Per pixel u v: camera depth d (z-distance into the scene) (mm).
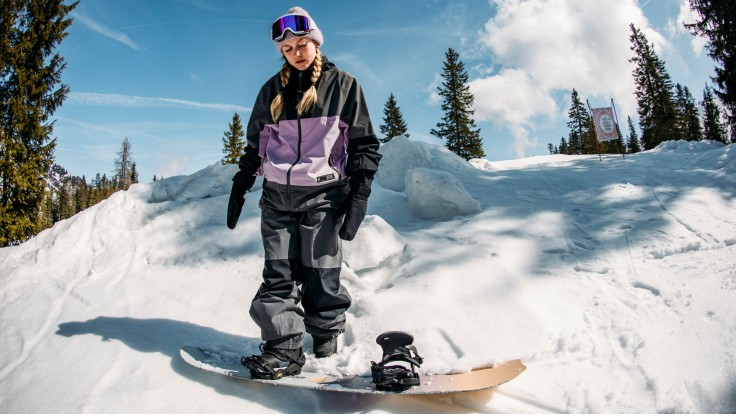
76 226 3490
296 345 1733
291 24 1781
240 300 2439
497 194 4148
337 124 1865
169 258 3059
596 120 6617
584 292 2330
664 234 2984
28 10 13492
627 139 48500
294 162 1862
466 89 30516
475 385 1486
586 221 3371
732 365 1548
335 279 1893
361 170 1806
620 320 2031
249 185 2008
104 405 1498
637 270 2555
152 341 2027
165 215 3486
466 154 30172
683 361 1648
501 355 1800
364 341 1972
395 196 4082
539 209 3615
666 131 27969
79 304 2539
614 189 4148
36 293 2770
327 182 1844
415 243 3004
